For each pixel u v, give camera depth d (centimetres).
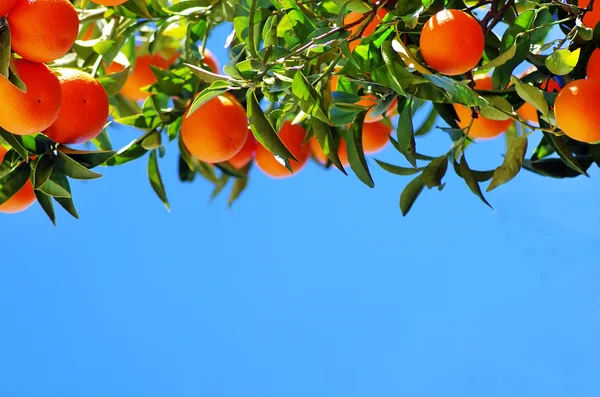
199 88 196
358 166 180
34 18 165
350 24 170
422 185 184
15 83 163
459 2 177
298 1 178
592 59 174
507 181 178
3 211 184
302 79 171
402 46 167
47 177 176
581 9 174
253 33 171
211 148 187
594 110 167
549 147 190
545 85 182
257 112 173
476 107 180
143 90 195
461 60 166
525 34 175
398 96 180
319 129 178
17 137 175
